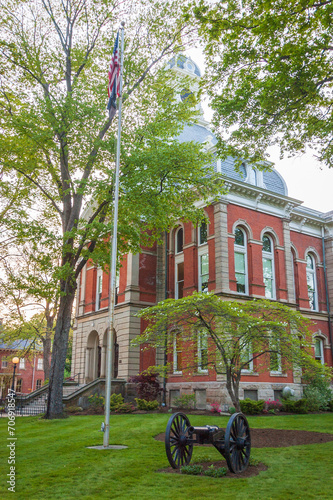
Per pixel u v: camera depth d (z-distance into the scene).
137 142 18.98
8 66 19.45
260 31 11.34
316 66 11.79
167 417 18.22
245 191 25.95
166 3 20.38
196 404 23.53
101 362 28.72
